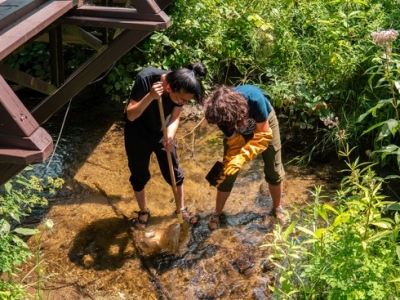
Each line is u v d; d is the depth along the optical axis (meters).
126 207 4.89
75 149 5.73
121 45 4.50
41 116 4.59
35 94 6.57
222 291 4.02
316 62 5.96
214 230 4.60
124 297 3.97
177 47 6.39
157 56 6.37
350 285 3.04
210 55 6.42
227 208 4.87
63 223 4.64
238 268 4.21
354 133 5.42
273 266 4.19
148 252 4.38
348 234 3.23
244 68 6.42
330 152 5.62
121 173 5.38
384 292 3.01
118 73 6.21
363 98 5.38
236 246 4.43
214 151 5.74
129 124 4.13
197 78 3.66
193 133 6.02
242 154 3.92
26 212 4.73
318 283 3.38
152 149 4.28
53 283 4.05
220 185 4.45
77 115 6.30
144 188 4.73
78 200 4.95
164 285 4.09
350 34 5.94
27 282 4.03
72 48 6.55
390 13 5.94
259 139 3.95
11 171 2.80
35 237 4.46
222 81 6.56
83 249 4.38
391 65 5.07
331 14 6.31
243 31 6.59
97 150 5.73
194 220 4.67
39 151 2.51
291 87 5.85
